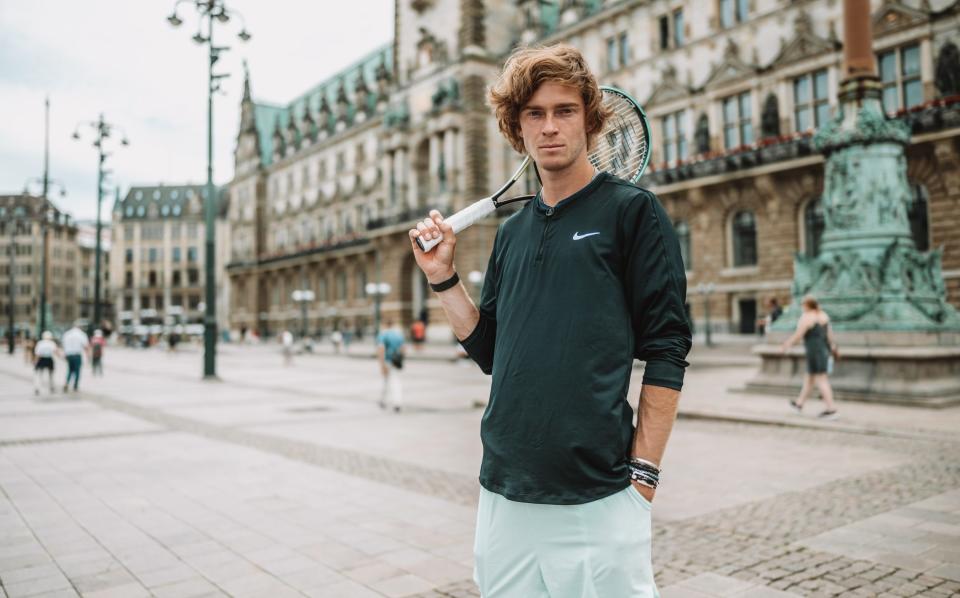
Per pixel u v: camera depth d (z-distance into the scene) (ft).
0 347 226.38
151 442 36.19
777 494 23.24
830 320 47.32
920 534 18.52
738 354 99.66
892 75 100.07
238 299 297.74
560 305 6.98
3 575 16.70
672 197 125.39
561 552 6.82
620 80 138.72
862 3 48.85
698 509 21.66
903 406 41.75
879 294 45.68
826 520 20.07
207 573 16.78
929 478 24.79
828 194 50.47
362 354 144.66
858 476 25.46
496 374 7.34
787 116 110.83
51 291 403.95
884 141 48.06
